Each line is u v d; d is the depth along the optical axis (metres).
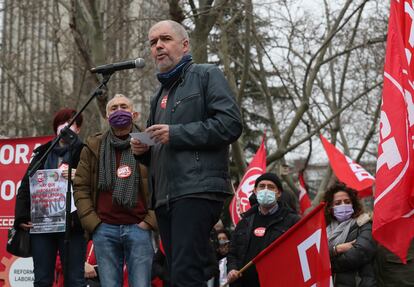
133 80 24.89
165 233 5.84
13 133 29.78
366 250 8.88
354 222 9.12
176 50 5.86
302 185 14.73
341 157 13.22
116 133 7.47
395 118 7.34
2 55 26.44
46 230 7.98
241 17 19.39
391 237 7.19
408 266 9.11
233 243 9.18
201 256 5.59
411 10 7.62
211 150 5.67
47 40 27.86
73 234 7.95
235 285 9.09
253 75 23.52
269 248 8.42
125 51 22.91
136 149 5.93
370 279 8.95
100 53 17.55
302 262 8.30
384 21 23.00
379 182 7.29
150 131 5.59
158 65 5.88
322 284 8.19
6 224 10.27
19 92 25.05
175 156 5.64
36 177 8.12
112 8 22.06
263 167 12.38
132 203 7.28
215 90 5.70
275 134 21.42
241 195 12.20
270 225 8.95
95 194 7.44
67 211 7.35
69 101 25.66
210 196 5.60
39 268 8.02
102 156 7.42
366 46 21.72
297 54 21.66
